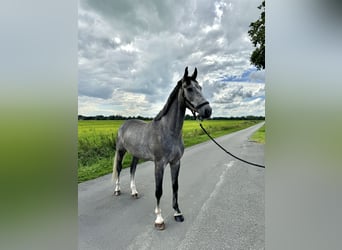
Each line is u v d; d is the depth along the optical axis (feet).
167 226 5.76
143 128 6.72
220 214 6.04
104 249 4.64
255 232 5.10
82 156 10.50
